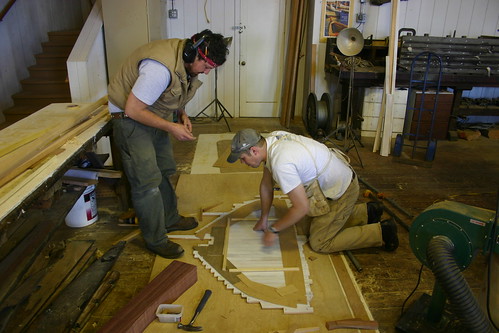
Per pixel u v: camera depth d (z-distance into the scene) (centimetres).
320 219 225
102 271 202
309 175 207
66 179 236
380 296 199
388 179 354
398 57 467
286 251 226
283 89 563
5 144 185
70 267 205
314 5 482
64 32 568
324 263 220
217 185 323
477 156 420
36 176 161
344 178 216
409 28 486
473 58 444
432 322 175
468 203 306
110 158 370
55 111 251
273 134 204
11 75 482
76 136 216
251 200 291
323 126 472
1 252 164
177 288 189
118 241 234
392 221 230
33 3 529
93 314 181
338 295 195
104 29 366
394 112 475
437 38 445
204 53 190
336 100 520
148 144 207
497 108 483
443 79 434
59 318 169
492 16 504
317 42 497
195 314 178
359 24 494
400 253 236
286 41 539
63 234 248
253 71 554
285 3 523
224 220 260
